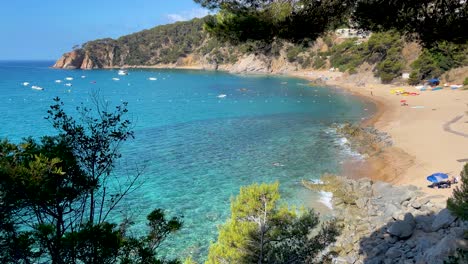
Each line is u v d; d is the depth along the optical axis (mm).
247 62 187375
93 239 5102
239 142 44438
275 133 49344
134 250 6246
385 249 18750
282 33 8797
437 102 68750
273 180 31609
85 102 77688
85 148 6027
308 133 49062
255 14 8664
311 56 167750
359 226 22516
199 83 129750
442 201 24062
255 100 83375
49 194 5102
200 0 9031
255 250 13469
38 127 51219
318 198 27828
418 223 19812
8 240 5027
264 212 14047
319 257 17344
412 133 45531
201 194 28688
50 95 91438
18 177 4883
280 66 176125
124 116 60812
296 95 91812
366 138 44719
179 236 22250
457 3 8188
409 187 27141
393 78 103188
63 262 5086
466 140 40438
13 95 91125
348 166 35188
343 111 67188
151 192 28406
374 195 27031
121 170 32250
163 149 40969
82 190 5656
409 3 8367
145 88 113438
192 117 61906
